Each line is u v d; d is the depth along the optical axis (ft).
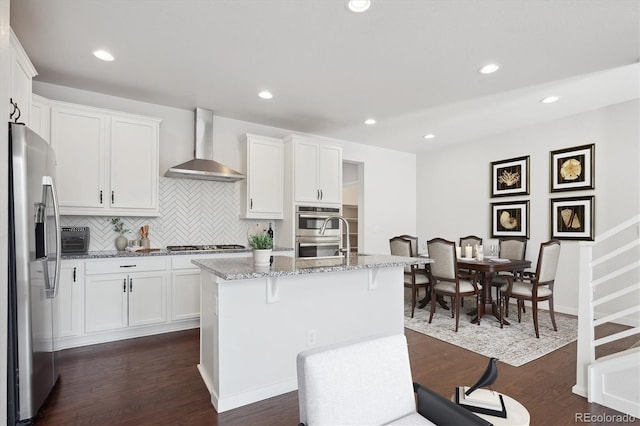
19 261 6.42
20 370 6.43
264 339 7.72
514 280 14.24
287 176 15.11
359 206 19.89
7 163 6.05
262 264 7.77
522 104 13.12
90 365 9.27
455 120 15.12
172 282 12.00
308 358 3.89
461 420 3.99
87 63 9.95
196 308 12.42
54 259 7.58
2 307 5.81
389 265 8.41
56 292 7.54
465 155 18.94
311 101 12.90
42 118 10.44
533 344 11.03
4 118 5.90
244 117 14.83
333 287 8.72
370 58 9.57
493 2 7.11
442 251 13.01
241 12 7.52
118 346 10.70
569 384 8.32
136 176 12.09
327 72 10.47
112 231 12.59
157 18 7.74
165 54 9.41
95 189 11.35
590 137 13.88
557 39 8.48
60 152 10.80
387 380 4.27
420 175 21.61
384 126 16.06
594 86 11.41
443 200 20.12
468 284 13.37
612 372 7.25
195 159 13.46
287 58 9.61
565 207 14.58
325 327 8.58
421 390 4.56
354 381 4.04
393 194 20.80
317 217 15.23
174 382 8.33
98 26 8.04
